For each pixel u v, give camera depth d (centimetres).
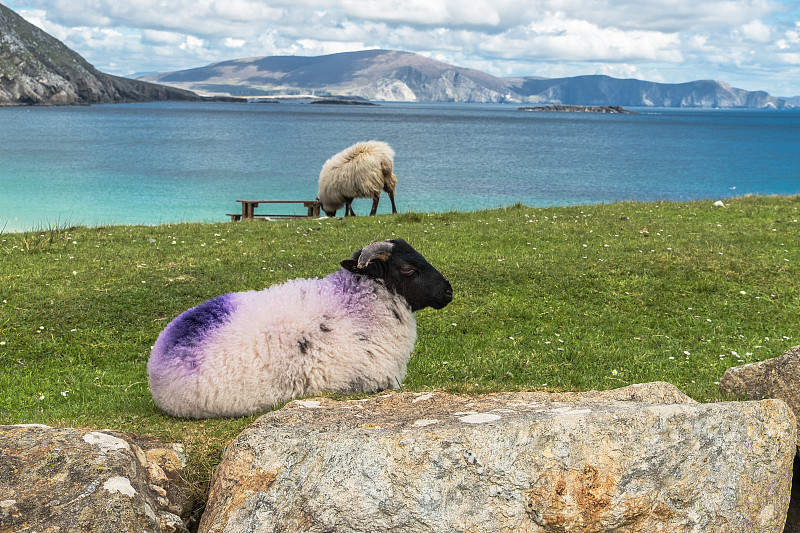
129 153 6303
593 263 1284
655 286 1167
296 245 1475
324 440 358
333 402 479
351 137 9744
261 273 1221
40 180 4153
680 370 807
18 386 774
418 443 344
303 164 5625
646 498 341
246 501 352
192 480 439
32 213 2941
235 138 9012
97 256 1360
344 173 2056
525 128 14738
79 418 618
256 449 371
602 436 350
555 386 728
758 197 2175
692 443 361
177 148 7081
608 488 339
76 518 324
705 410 373
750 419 379
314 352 598
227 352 584
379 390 640
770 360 611
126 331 976
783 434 387
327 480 341
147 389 752
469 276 1216
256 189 4034
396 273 644
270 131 11031
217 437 504
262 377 584
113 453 384
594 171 5553
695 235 1534
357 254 659
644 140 10950
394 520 327
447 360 852
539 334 972
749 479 367
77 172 4650
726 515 354
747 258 1309
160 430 539
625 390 503
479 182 4588
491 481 336
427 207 3347
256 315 602
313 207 2377
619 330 989
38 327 970
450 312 1059
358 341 618
